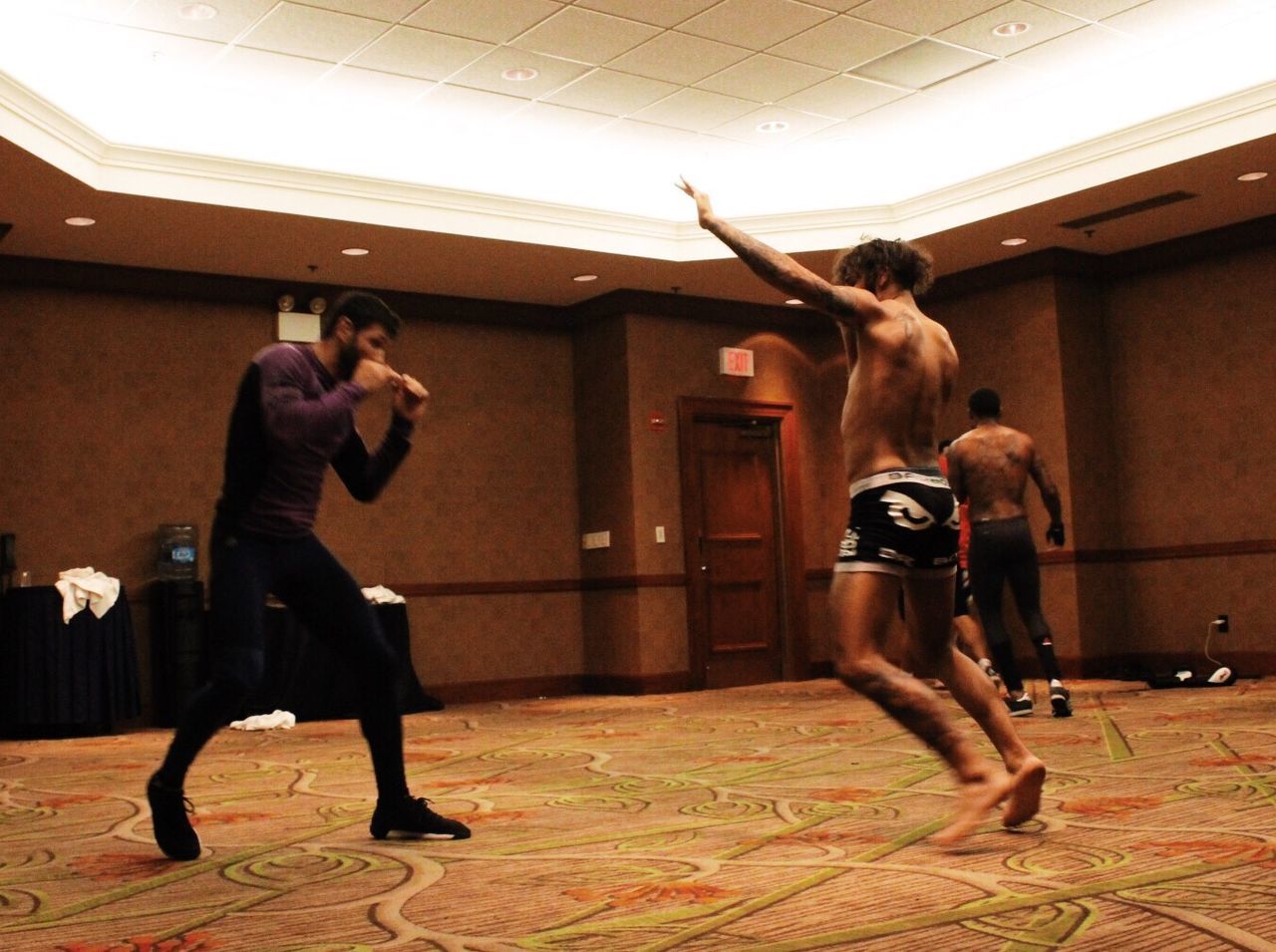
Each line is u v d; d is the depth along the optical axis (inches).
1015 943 80.5
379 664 126.3
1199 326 367.6
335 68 282.8
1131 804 134.5
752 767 185.9
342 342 122.7
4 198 288.2
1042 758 180.9
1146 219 347.3
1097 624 372.8
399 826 128.5
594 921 91.0
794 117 324.5
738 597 418.0
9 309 333.7
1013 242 364.5
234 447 117.5
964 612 331.0
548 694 405.7
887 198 365.4
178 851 120.9
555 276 378.9
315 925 92.7
